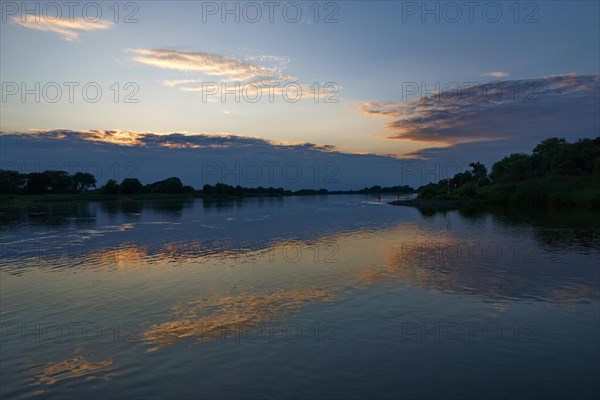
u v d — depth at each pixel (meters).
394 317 12.42
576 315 12.34
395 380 8.59
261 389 8.33
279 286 16.41
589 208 56.66
